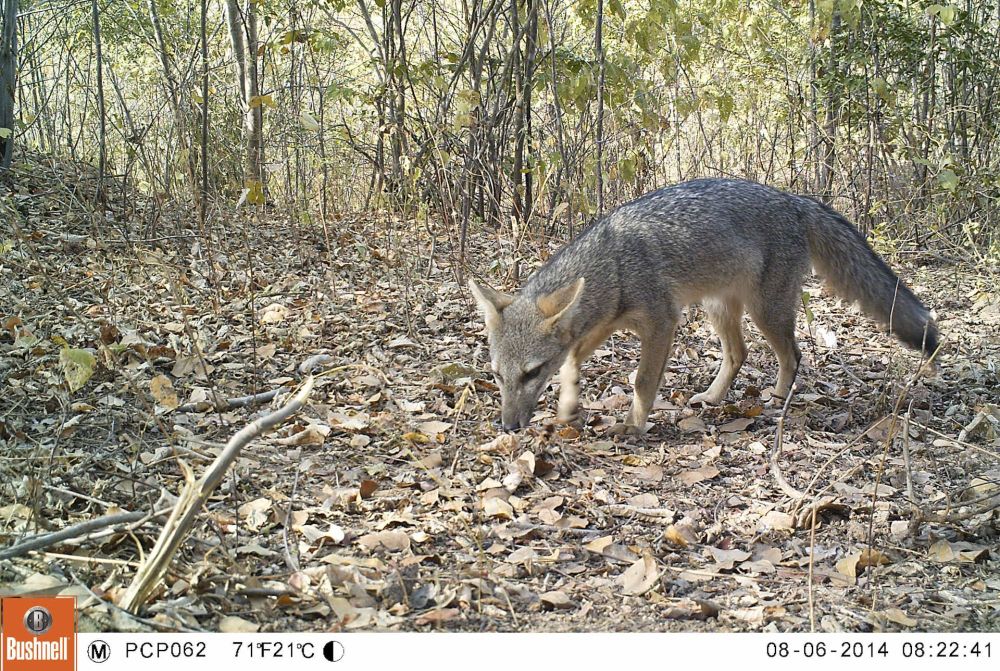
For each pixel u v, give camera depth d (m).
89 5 3.03
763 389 2.06
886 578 1.43
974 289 2.61
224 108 2.96
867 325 2.41
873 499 1.51
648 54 2.67
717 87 3.04
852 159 3.00
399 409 1.81
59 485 1.47
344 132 3.00
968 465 1.68
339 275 2.43
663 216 1.89
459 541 1.46
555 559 1.44
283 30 2.88
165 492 1.40
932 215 2.95
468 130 2.80
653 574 1.41
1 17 2.69
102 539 1.36
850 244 2.02
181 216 2.57
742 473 1.70
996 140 3.05
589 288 1.82
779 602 1.38
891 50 2.98
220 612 1.29
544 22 2.71
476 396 1.90
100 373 1.79
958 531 1.52
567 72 2.75
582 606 1.36
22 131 2.72
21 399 1.68
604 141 2.67
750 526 1.54
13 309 1.95
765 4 3.28
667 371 2.13
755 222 1.94
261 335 2.04
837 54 2.95
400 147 2.79
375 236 2.72
